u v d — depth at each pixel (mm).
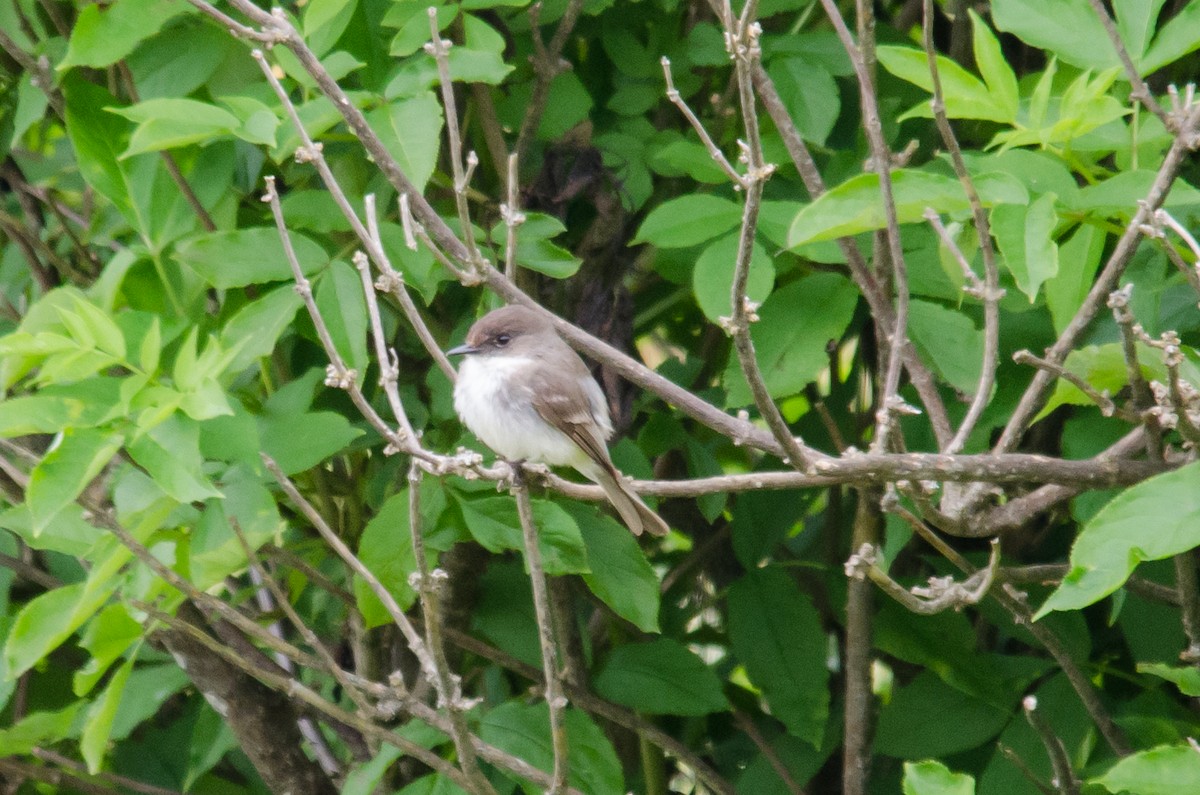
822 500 12633
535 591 7438
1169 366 6758
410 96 8086
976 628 11039
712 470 10359
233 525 7742
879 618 10055
